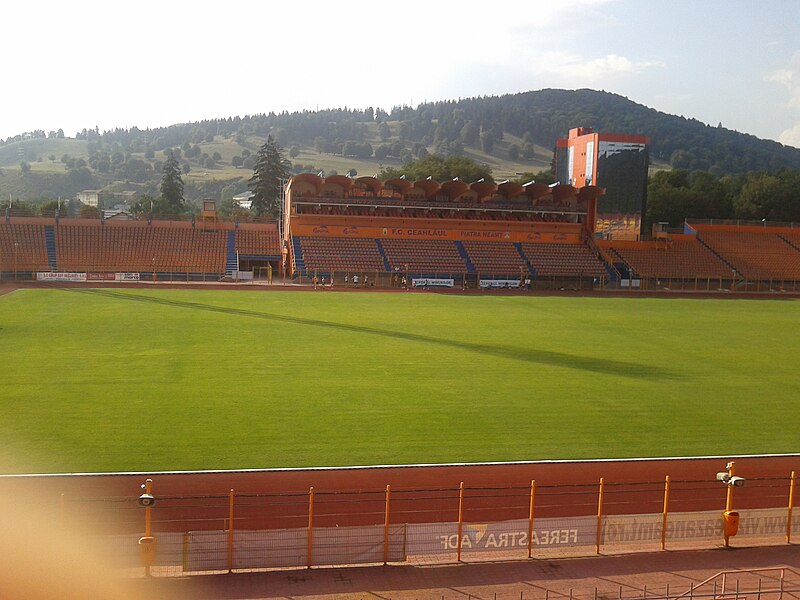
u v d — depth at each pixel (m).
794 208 135.12
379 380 34.22
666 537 18.27
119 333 44.72
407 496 20.30
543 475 22.22
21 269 80.75
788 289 96.94
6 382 31.50
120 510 18.61
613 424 28.09
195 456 22.84
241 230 94.44
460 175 141.12
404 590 15.62
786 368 40.22
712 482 22.22
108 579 15.48
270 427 26.16
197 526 18.09
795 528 18.98
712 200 133.12
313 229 91.75
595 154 101.00
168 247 88.69
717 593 15.87
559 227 100.06
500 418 28.36
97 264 83.81
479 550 17.25
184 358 37.75
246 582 15.70
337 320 54.00
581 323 56.97
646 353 43.97
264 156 149.75
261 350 40.66
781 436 27.22
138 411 27.59
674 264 98.19
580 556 17.50
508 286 87.50
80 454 22.66
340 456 23.38
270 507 19.30
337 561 16.59
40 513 18.06
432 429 26.61
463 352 42.16
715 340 50.03
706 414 30.03
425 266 89.38
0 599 14.06
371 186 95.38
